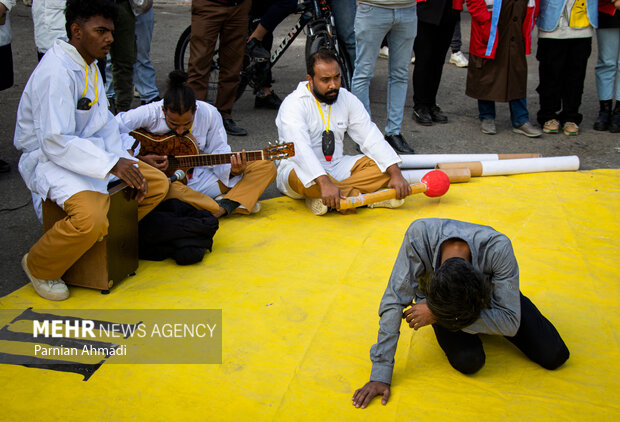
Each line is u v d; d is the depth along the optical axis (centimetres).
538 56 619
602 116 637
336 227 437
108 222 334
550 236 421
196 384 280
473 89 615
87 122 352
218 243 411
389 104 570
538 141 614
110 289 351
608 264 385
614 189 497
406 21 532
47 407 265
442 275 235
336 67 432
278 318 329
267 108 685
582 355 301
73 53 336
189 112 405
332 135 459
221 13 551
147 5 549
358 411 265
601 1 589
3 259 385
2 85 500
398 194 446
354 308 338
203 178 446
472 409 266
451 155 538
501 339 315
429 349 308
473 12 581
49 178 333
